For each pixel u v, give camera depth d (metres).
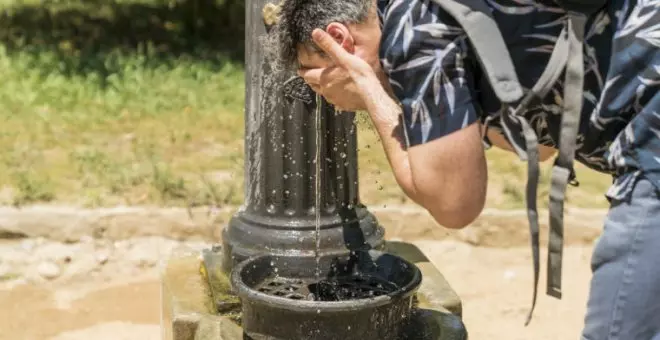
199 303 3.57
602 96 2.43
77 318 4.98
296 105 3.60
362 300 2.96
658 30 2.38
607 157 2.48
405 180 2.56
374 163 6.77
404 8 2.45
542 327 4.95
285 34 2.76
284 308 2.97
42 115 7.75
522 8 2.41
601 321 2.44
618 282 2.41
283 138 3.62
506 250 5.87
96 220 5.69
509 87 2.39
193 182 6.25
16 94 8.39
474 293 5.34
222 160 6.79
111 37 11.22
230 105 8.41
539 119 2.53
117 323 4.93
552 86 2.43
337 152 3.65
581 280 5.49
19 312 5.02
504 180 6.46
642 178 2.39
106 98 8.41
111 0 12.80
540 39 2.42
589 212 5.94
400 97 2.47
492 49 2.38
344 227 3.67
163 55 10.49
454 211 2.49
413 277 3.18
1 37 10.96
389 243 4.34
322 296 3.36
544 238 5.88
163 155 6.83
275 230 3.63
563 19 2.41
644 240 2.37
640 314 2.38
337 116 3.63
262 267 3.44
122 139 7.22
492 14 2.42
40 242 5.64
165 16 12.08
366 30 2.62
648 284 2.37
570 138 2.41
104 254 5.58
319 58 2.71
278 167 3.63
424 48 2.42
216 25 11.84
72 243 5.68
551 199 2.46
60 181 6.19
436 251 5.80
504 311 5.12
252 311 3.12
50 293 5.24
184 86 9.05
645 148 2.38
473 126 2.43
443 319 3.40
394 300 3.01
